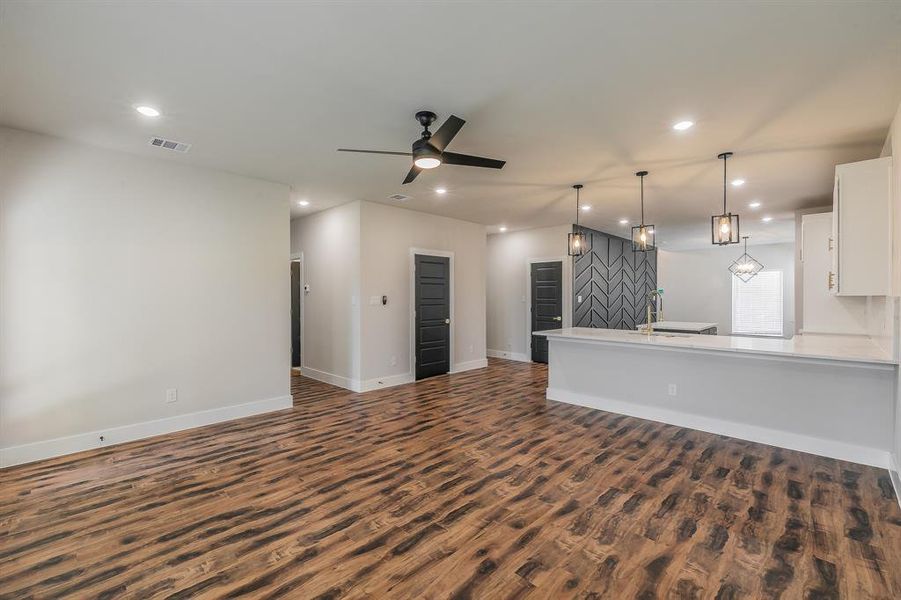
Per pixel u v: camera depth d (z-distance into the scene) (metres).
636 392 4.50
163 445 3.71
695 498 2.70
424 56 2.33
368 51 2.28
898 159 2.87
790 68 2.42
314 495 2.78
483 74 2.51
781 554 2.12
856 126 3.19
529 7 1.92
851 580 1.93
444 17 1.99
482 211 6.44
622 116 3.06
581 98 2.80
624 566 2.04
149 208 3.94
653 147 3.66
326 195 5.39
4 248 3.24
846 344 3.90
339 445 3.70
